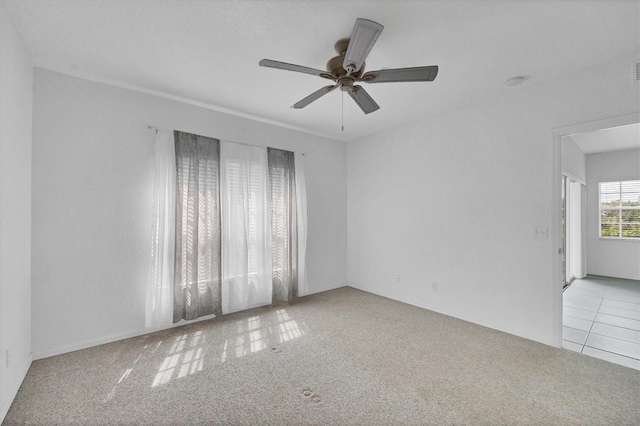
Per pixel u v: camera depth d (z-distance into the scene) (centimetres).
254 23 197
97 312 277
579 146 539
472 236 338
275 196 403
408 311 376
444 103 333
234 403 194
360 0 175
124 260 291
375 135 455
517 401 196
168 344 280
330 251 482
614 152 574
